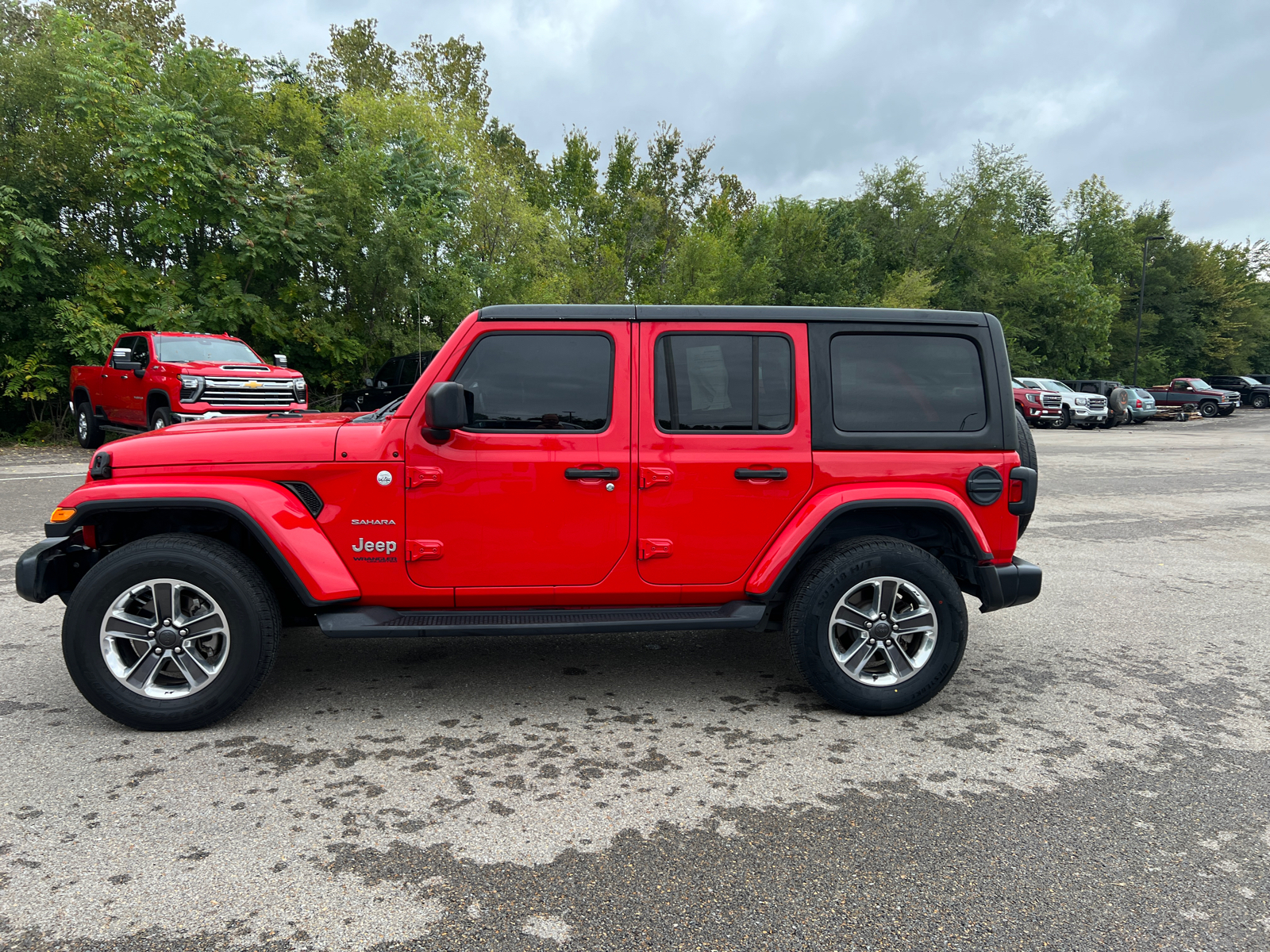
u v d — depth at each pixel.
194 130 17.16
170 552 3.14
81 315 15.39
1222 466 14.91
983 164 42.59
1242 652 4.55
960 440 3.59
